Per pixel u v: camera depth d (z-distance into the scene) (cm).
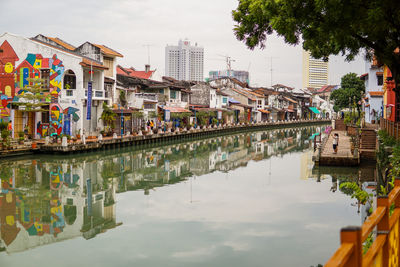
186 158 3334
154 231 1323
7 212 1577
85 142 3200
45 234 1314
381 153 1944
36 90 3169
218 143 4778
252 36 1408
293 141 5150
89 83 3381
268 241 1208
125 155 3369
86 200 1792
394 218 493
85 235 1293
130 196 1880
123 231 1323
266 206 1655
